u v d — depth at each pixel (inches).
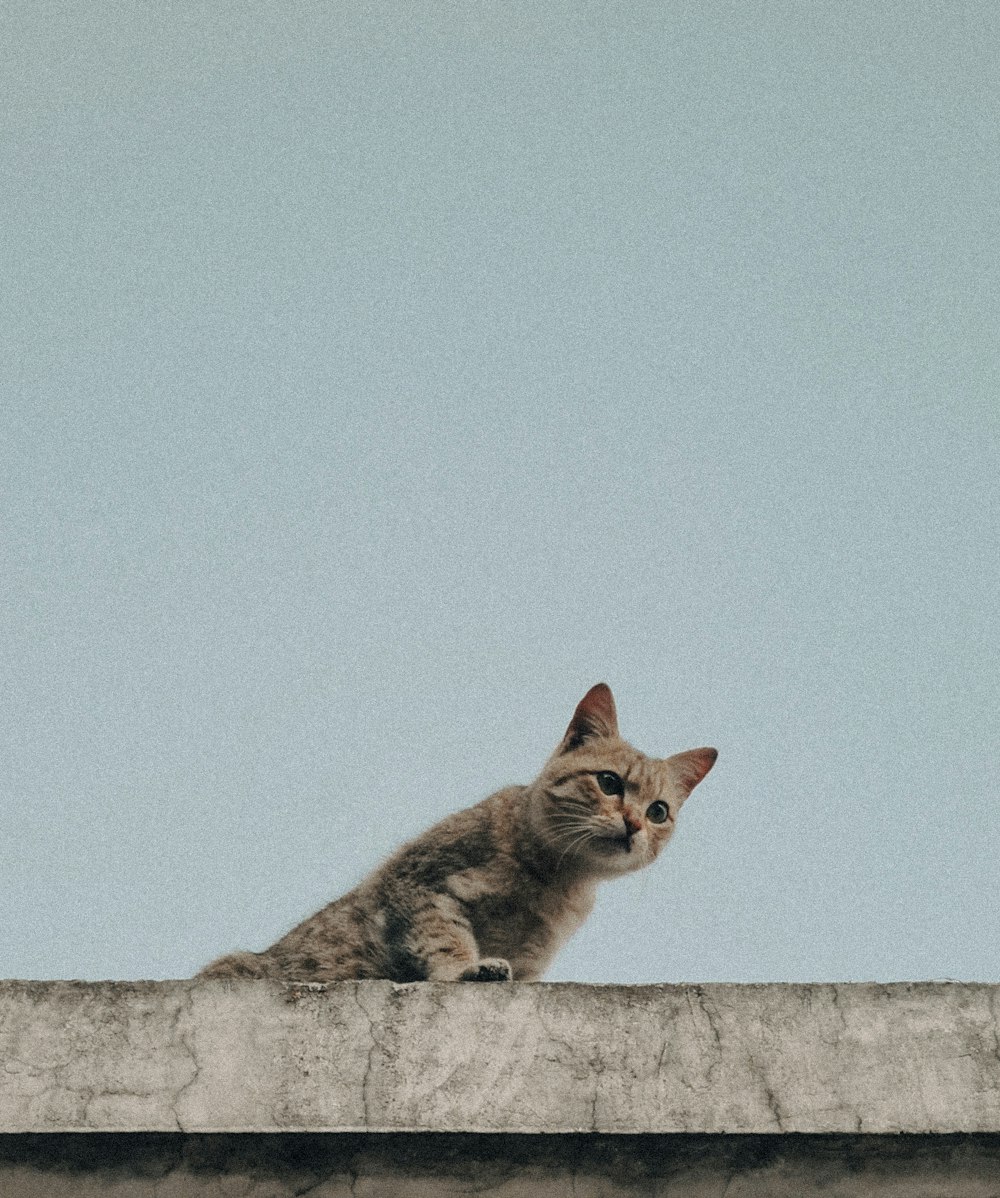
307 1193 165.3
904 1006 171.5
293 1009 169.3
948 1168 167.5
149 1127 162.1
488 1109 164.1
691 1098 165.3
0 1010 167.6
